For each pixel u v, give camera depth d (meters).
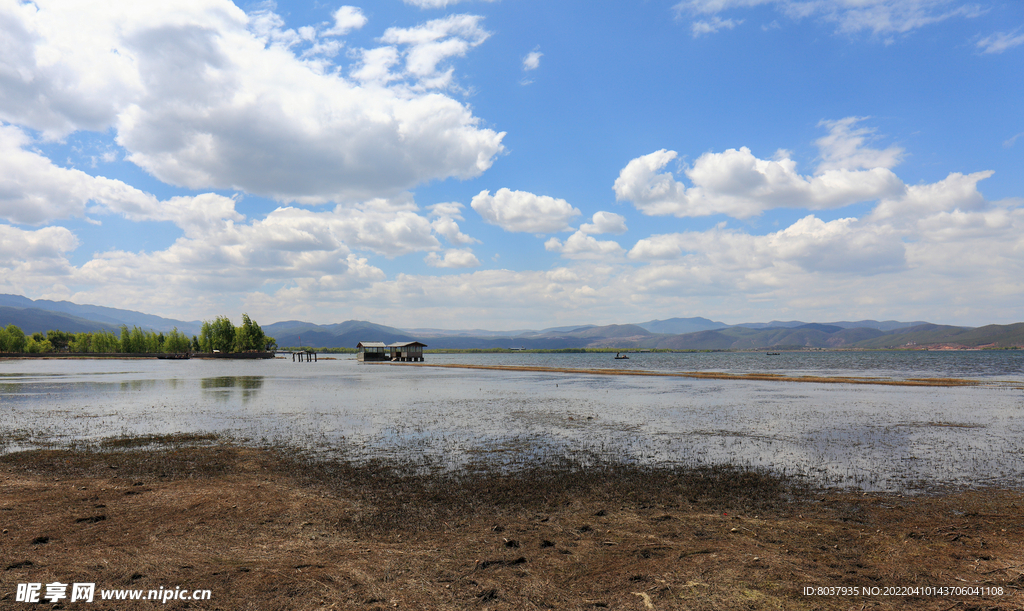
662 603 7.23
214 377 67.44
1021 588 7.68
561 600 7.35
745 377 63.12
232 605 7.21
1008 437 22.42
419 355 133.62
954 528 10.59
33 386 50.81
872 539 9.84
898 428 24.86
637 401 37.47
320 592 7.57
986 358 194.50
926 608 7.05
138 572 8.23
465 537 10.01
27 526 10.55
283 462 17.38
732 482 14.82
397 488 14.00
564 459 17.95
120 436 22.50
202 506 12.12
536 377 68.31
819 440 21.72
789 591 7.55
